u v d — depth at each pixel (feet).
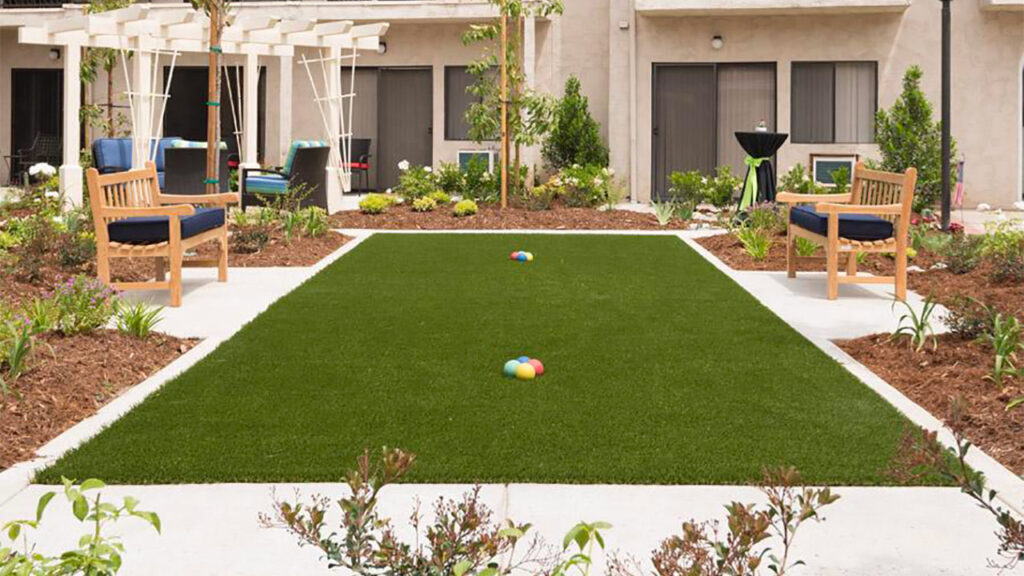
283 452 17.87
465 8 72.38
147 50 59.16
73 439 18.84
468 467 17.04
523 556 13.58
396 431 19.07
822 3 67.36
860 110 70.23
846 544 14.01
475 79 75.66
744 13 69.46
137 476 16.69
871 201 36.94
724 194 65.46
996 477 16.58
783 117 70.74
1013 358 22.44
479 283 35.99
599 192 61.26
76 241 37.40
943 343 25.04
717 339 27.14
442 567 9.98
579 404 20.94
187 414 20.18
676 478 16.56
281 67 71.36
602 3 73.10
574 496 15.76
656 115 72.28
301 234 46.88
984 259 38.75
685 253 44.09
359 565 10.14
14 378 20.88
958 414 12.60
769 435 18.86
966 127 68.59
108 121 71.20
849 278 33.71
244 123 67.97
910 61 69.15
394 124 77.61
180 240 31.73
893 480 16.34
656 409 20.61
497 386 22.33
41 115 83.41
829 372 23.63
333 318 29.66
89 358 23.44
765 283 36.88
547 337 27.27
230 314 30.32
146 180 35.12
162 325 28.71
